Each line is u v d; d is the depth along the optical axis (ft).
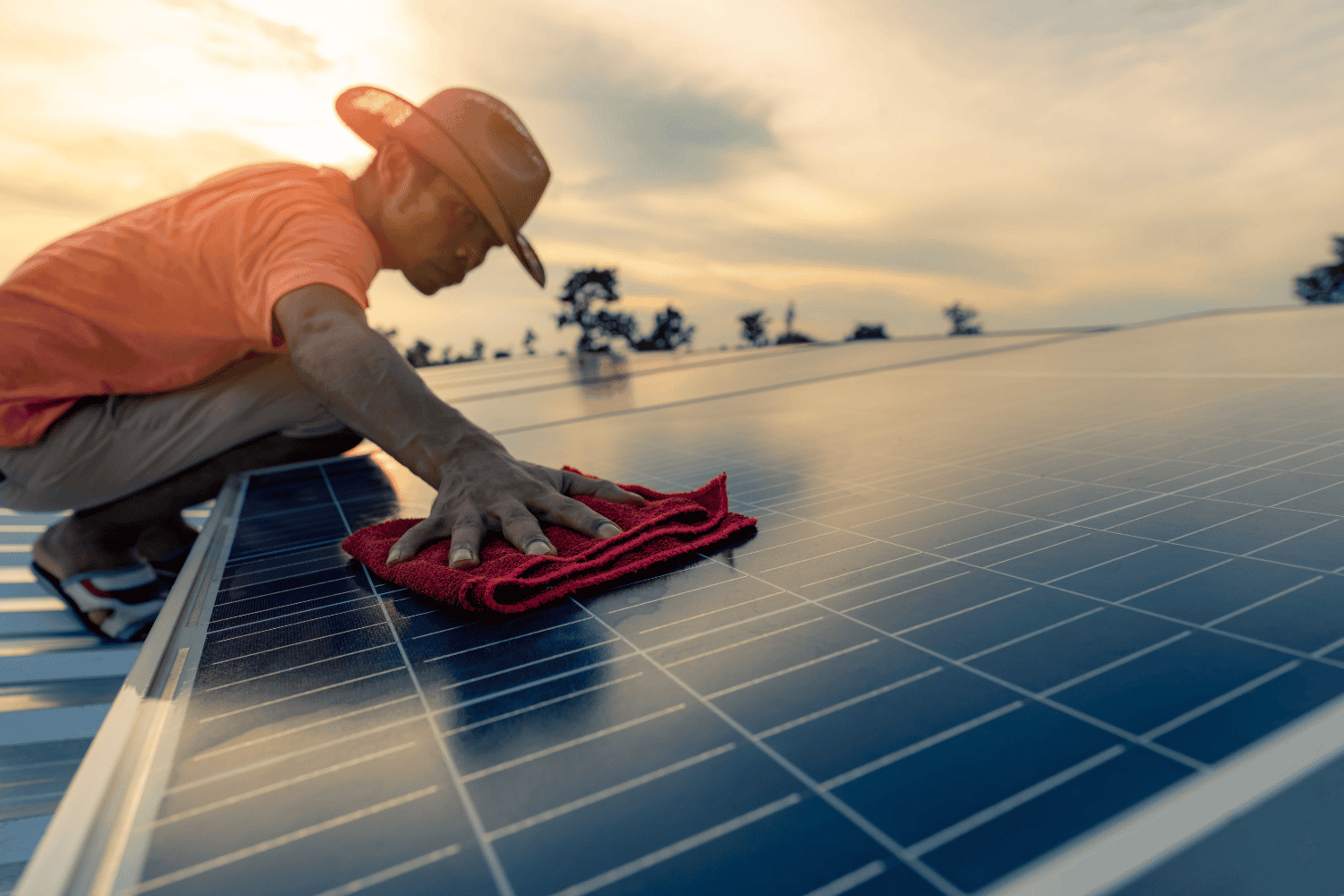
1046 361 14.65
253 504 7.35
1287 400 7.19
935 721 2.08
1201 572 3.07
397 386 4.89
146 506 9.42
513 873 1.61
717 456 7.48
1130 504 4.23
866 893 1.44
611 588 3.65
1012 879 1.44
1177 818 1.57
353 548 4.61
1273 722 1.90
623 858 1.63
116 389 8.40
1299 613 2.57
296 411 9.48
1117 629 2.59
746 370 20.02
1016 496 4.68
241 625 3.60
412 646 3.10
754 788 1.85
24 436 8.11
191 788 2.09
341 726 2.42
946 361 17.44
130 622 9.30
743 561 3.90
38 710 6.98
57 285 7.58
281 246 6.36
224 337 8.02
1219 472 4.73
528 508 4.24
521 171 7.94
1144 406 7.80
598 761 2.05
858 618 2.94
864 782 1.82
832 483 5.70
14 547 11.95
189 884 1.67
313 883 1.64
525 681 2.64
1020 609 2.86
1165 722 1.95
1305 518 3.64
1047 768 1.80
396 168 7.93
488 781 2.00
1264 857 1.48
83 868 1.71
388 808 1.92
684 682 2.51
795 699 2.30
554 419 12.19
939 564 3.51
